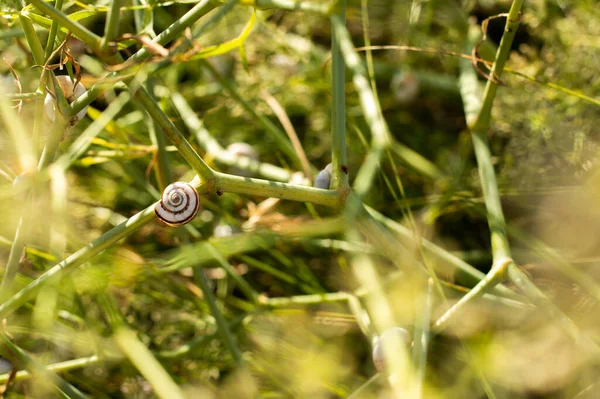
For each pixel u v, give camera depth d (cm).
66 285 43
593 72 51
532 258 49
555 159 51
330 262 53
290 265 53
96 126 42
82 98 37
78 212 52
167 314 50
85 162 48
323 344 48
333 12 48
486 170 46
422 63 61
